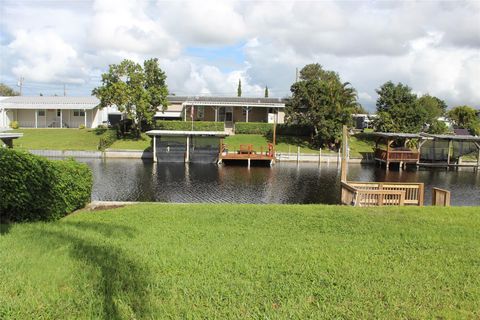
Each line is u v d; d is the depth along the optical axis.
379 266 6.15
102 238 7.33
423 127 52.16
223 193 23.02
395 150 39.28
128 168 32.88
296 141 47.75
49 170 9.27
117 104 44.28
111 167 33.16
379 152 40.50
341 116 43.78
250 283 5.30
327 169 36.19
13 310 4.35
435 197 15.37
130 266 5.79
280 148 44.56
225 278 5.45
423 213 10.60
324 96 43.31
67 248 6.49
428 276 5.78
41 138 44.03
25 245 6.60
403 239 7.90
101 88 44.34
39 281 5.08
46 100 53.75
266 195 22.62
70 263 5.75
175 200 20.39
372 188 16.69
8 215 8.95
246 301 4.80
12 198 8.66
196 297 4.85
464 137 39.81
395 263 6.31
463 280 5.66
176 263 5.98
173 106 57.16
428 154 42.03
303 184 27.02
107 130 46.28
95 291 4.84
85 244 6.79
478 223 9.48
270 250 6.84
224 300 4.82
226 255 6.46
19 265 5.60
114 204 12.12
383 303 4.87
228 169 34.72
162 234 7.93
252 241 7.46
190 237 7.75
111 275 5.37
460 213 10.73
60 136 45.09
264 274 5.64
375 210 10.98
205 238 7.68
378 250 7.00
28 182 8.77
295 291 5.10
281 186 26.05
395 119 46.06
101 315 4.30
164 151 38.12
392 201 14.98
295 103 44.88
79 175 11.09
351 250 6.96
